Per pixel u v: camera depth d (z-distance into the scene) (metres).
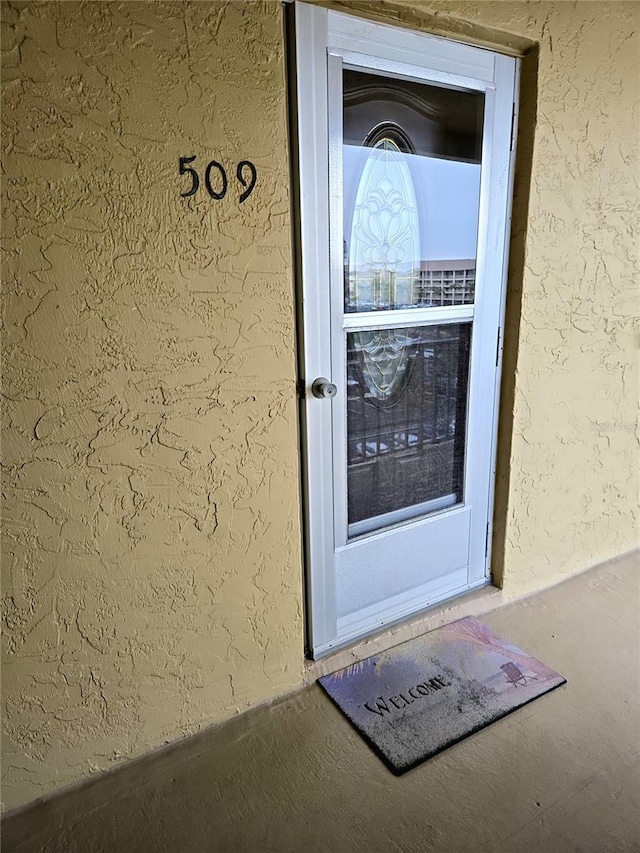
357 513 1.84
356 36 1.44
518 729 1.55
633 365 2.24
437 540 1.98
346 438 1.71
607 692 1.69
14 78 1.04
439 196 1.72
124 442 1.29
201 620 1.49
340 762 1.47
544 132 1.75
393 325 1.72
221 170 1.26
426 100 1.63
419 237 1.72
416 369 1.84
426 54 1.57
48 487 1.23
